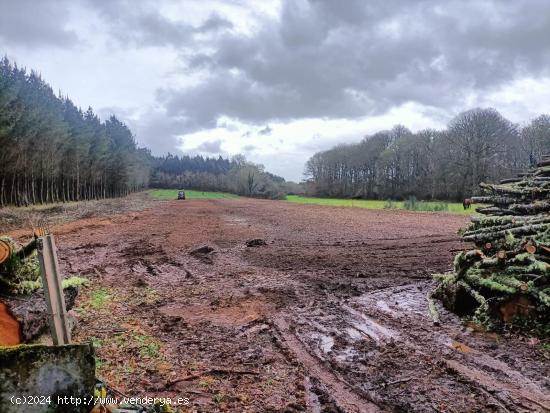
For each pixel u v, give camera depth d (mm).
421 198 62156
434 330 7168
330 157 86125
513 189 9562
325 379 5348
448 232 20500
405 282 10758
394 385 5164
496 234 8352
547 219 8109
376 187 73438
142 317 7902
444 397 4840
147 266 13336
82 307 8391
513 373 5430
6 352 3314
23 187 41219
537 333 6703
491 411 4523
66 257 14656
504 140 50688
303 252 15648
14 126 35344
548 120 47094
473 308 7926
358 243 17656
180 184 123625
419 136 67375
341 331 7176
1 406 3293
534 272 7297
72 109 73750
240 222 28547
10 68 45781
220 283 10914
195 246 17531
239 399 4781
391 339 6758
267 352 6258
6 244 4941
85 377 3486
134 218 31656
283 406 4645
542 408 4578
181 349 6320
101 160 67938
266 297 9438
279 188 88000
